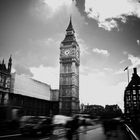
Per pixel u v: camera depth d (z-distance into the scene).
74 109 110.75
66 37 124.00
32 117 23.25
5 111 22.42
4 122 21.92
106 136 20.80
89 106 155.62
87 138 18.84
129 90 90.44
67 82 113.75
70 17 132.12
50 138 18.36
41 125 20.62
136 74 92.50
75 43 121.06
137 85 89.62
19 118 24.20
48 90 118.69
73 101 110.00
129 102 88.19
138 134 17.70
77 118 18.81
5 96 76.19
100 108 147.62
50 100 116.75
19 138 18.14
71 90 111.44
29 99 93.19
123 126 39.84
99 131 27.52
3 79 75.75
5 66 77.62
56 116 28.28
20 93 87.31
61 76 115.88
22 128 20.25
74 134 22.61
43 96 108.81
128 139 18.22
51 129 22.59
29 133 19.72
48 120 22.58
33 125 20.25
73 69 114.25
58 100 115.81
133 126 26.80
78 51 126.31
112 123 22.31
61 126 25.66
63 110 109.44
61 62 117.88
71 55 116.69
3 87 75.19
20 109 24.78
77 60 122.19
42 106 106.06
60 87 114.25
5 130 22.52
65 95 111.75
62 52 119.25
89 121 45.88
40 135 20.52
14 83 84.75
